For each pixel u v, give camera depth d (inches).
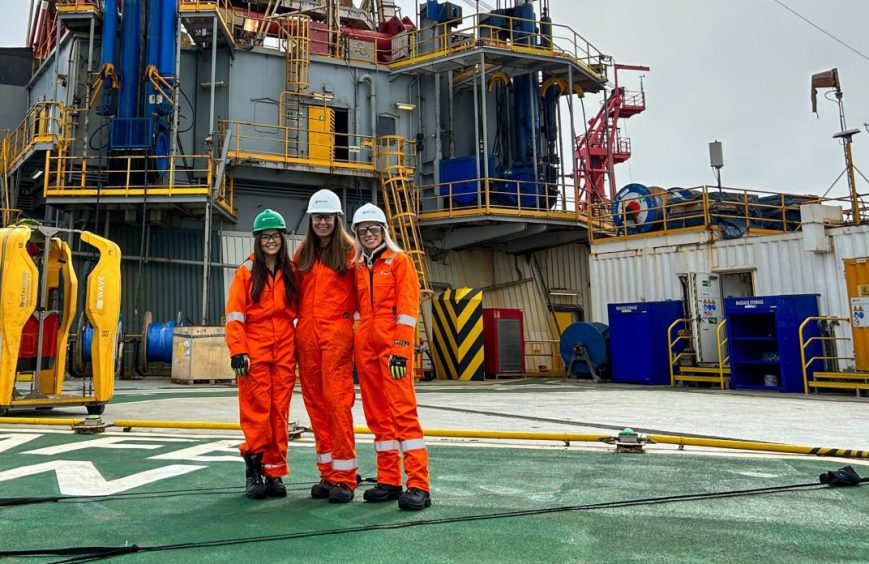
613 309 636.7
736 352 527.2
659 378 600.1
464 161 891.4
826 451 200.2
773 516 130.8
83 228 741.3
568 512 134.7
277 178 829.2
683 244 645.9
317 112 848.9
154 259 754.2
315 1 996.6
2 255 291.6
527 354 928.9
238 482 167.6
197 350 602.9
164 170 723.4
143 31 754.8
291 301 156.6
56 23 807.7
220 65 834.2
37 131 831.1
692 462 193.3
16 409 307.9
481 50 847.7
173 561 102.9
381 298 149.3
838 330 527.2
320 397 155.1
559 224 870.4
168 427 264.5
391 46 976.3
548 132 976.3
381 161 863.7
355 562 102.0
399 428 143.1
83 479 170.4
